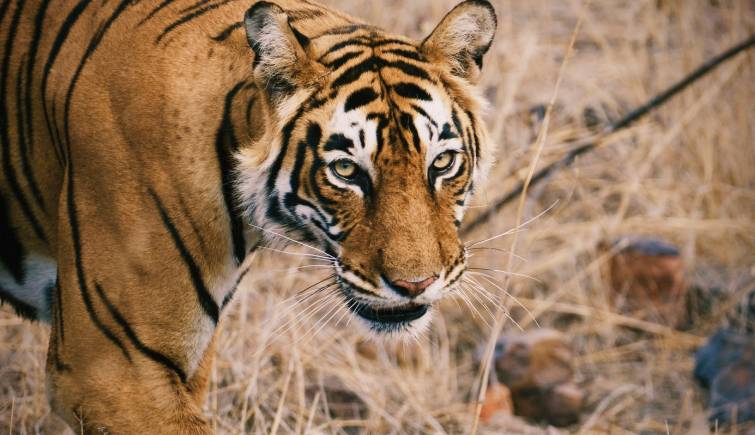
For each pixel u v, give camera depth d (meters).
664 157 11.47
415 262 5.11
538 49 12.35
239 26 5.37
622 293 10.05
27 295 6.01
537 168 10.58
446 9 11.70
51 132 5.52
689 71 11.97
